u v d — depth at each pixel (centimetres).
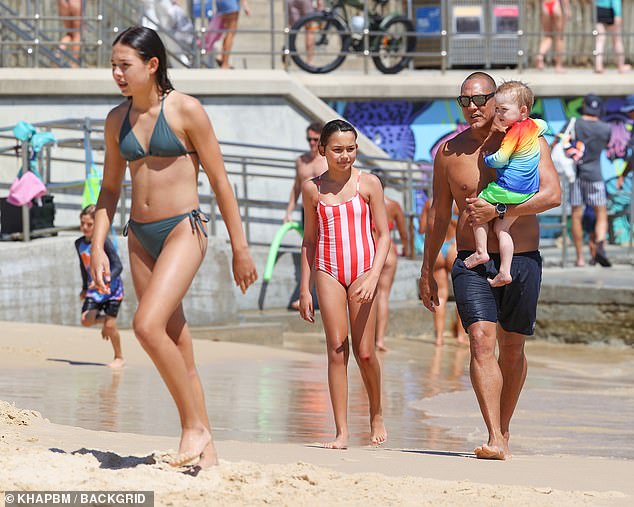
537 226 1770
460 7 5481
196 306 4050
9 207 4000
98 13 4822
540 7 5778
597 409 2642
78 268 3884
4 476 1301
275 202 4781
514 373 1817
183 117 1381
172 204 1388
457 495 1333
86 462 1399
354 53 5303
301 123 4894
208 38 5131
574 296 4294
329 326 1878
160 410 2262
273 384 2786
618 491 1425
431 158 5331
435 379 3122
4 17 4662
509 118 1709
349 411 2434
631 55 6012
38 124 4159
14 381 2620
